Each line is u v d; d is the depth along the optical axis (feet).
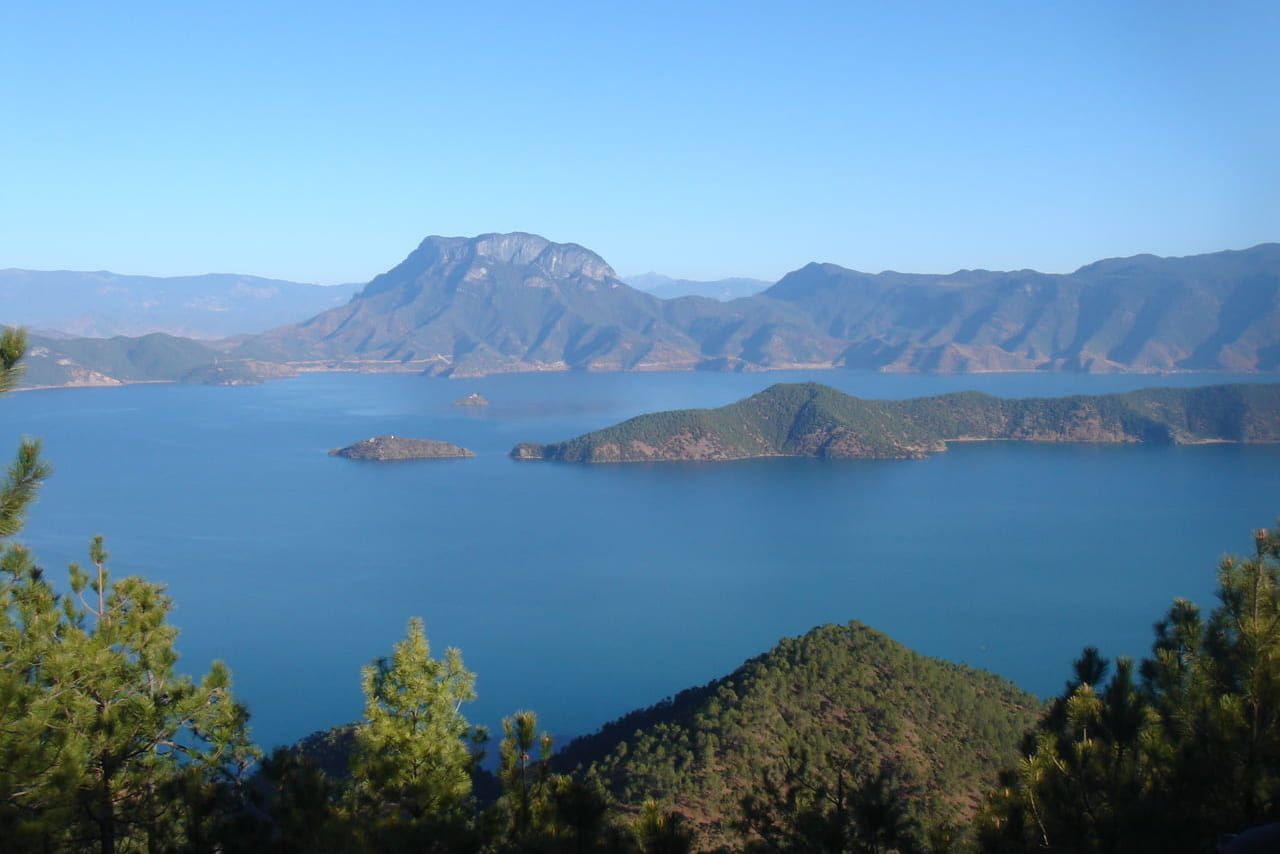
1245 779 42.29
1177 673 50.34
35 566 61.05
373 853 44.11
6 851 42.45
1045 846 43.80
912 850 47.75
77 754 47.09
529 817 47.67
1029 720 188.34
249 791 52.85
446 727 56.03
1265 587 47.60
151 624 56.65
